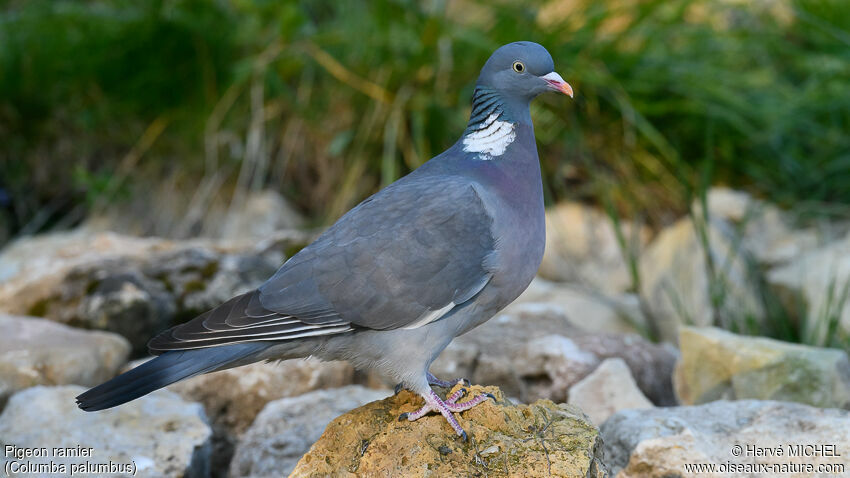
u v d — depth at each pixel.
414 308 5.82
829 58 13.71
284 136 13.19
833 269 10.61
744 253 11.41
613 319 10.72
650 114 12.93
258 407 8.20
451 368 8.41
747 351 8.07
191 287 9.66
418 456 5.64
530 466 5.52
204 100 13.27
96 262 9.73
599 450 5.87
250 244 10.82
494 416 5.84
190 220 12.71
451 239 5.87
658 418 6.84
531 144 6.38
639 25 13.32
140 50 13.20
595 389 8.15
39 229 13.34
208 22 13.32
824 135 12.95
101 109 13.24
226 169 13.04
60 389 7.61
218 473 8.13
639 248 12.17
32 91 13.27
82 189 13.40
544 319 9.63
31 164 13.46
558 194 12.76
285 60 13.16
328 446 5.98
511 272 6.04
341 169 12.99
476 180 6.16
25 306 9.38
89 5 14.08
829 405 7.86
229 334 5.70
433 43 12.39
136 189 12.96
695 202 12.48
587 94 12.60
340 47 13.24
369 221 5.95
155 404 7.50
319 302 5.80
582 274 12.00
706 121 12.95
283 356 6.05
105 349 8.54
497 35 12.74
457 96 12.62
